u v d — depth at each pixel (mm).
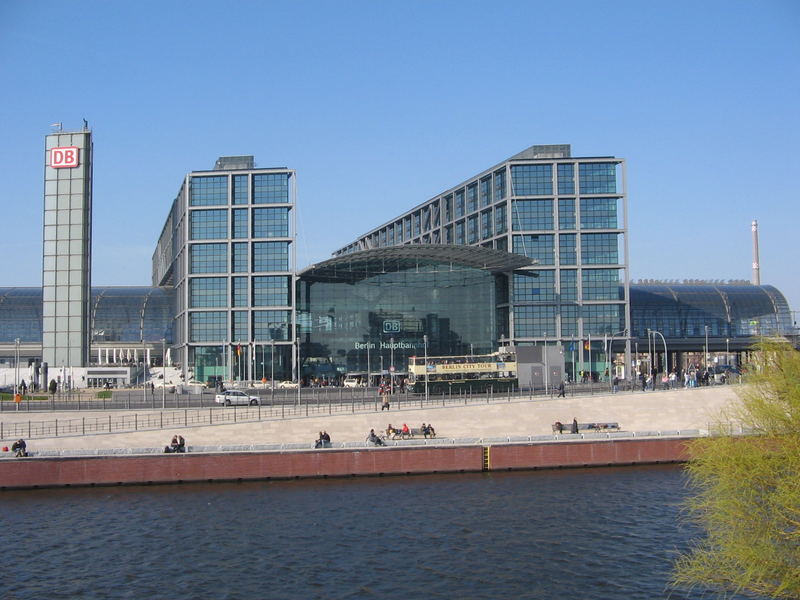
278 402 108312
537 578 50969
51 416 88438
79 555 55844
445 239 197000
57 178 149125
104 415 88625
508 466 85375
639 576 51125
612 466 87688
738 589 46406
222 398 104062
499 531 61219
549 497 72125
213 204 164625
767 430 41875
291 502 71000
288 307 162875
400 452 83312
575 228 164125
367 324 165125
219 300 163250
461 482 79500
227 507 69188
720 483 42656
